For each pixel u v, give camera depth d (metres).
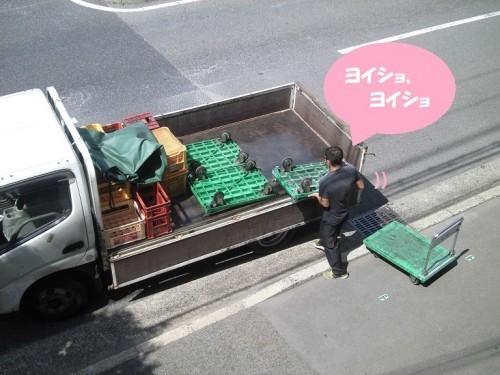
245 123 8.58
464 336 6.36
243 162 7.66
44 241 5.62
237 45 12.33
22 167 5.33
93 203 5.64
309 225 7.83
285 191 7.26
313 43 12.58
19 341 6.11
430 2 14.83
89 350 6.06
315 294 6.83
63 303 6.23
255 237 6.82
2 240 5.48
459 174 8.90
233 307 6.62
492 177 8.83
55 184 5.45
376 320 6.52
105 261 6.08
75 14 13.14
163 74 11.12
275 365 6.00
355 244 7.61
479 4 14.78
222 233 6.49
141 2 13.88
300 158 7.96
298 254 7.41
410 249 7.17
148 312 6.53
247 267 7.18
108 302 6.62
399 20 13.79
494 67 11.90
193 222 6.80
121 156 6.19
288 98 8.70
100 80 10.80
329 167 6.93
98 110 9.95
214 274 7.06
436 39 12.96
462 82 11.34
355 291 6.88
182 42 12.31
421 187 8.63
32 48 11.68
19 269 5.66
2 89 10.33
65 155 5.47
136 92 10.52
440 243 7.13
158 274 6.39
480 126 10.04
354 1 14.67
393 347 6.22
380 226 7.90
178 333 6.29
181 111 7.86
